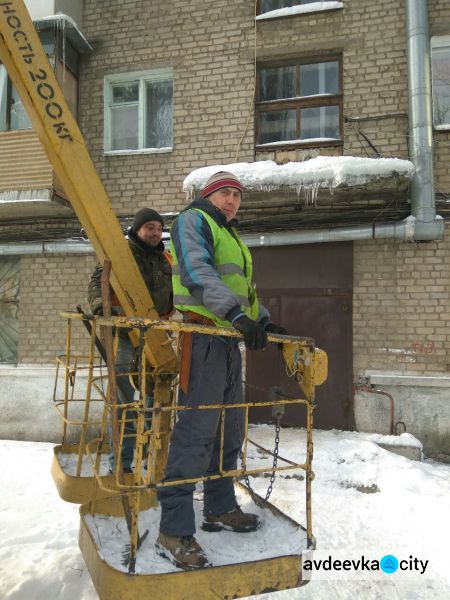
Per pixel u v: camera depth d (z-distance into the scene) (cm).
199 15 689
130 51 708
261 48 664
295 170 561
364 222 606
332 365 624
